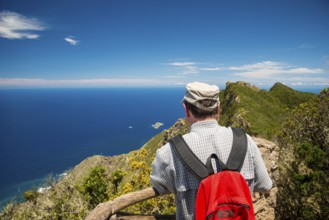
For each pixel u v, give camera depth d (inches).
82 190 680.4
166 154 103.3
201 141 100.2
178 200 104.7
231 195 90.2
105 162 4109.3
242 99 4931.1
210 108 100.7
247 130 3184.1
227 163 96.8
